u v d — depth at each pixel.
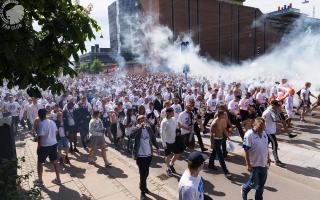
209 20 55.56
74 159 9.94
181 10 51.66
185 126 9.56
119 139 11.20
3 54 3.06
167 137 8.12
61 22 3.20
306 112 14.46
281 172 8.03
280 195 6.76
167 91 18.36
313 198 6.57
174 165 9.08
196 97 14.72
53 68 3.45
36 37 3.22
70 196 6.88
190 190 3.51
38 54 3.13
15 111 13.98
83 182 7.75
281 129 12.20
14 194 3.91
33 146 11.62
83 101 11.44
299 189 7.04
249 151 5.79
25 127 15.07
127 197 6.82
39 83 3.53
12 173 4.32
